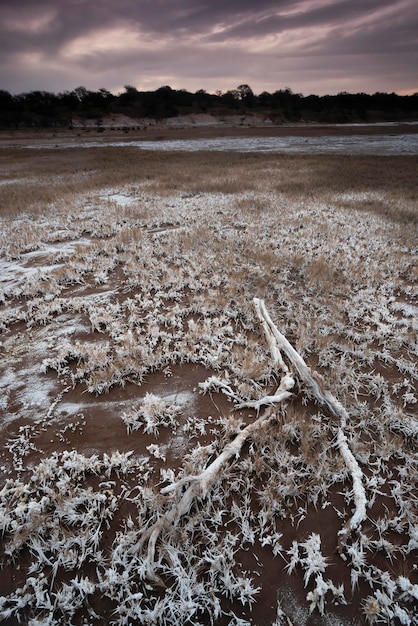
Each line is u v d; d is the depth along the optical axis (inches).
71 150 1530.5
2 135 2596.0
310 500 122.0
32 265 334.0
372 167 866.8
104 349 199.0
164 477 128.0
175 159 1135.6
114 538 113.3
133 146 1683.1
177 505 114.7
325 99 4940.9
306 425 145.7
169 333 220.7
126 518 118.1
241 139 1956.2
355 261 321.7
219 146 1605.6
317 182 695.7
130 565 103.3
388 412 154.6
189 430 150.6
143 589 100.3
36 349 206.8
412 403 165.0
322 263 307.4
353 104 4736.7
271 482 124.7
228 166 950.4
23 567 107.5
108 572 100.9
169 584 102.3
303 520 117.3
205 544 110.6
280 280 285.0
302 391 169.2
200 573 104.0
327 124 3612.2
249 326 222.1
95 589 101.1
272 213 488.4
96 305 253.1
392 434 148.3
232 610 96.3
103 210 526.0
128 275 302.7
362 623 93.8
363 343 204.5
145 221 457.1
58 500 119.6
